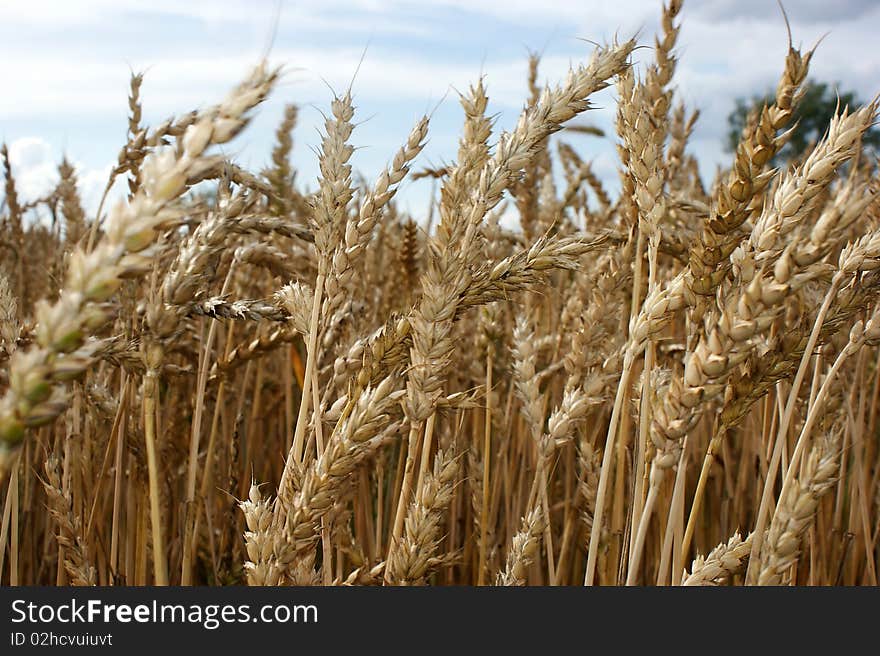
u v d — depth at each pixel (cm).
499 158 217
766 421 285
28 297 522
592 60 222
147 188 102
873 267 182
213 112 107
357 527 356
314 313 225
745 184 186
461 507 411
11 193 502
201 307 241
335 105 229
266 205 423
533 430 290
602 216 440
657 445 184
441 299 213
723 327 165
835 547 343
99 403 296
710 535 386
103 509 338
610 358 283
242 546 357
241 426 413
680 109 419
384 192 228
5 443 99
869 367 428
